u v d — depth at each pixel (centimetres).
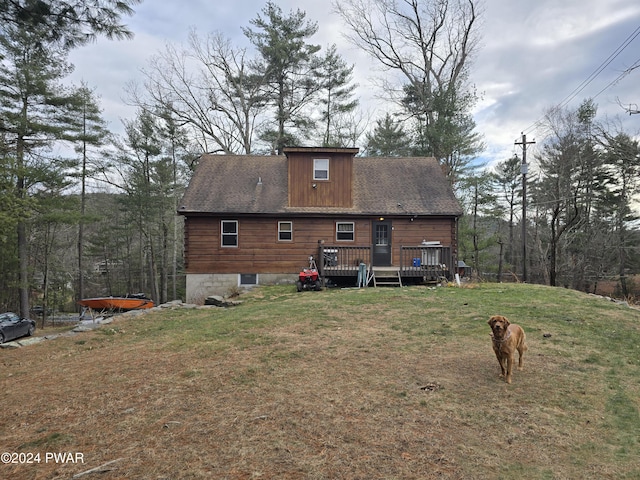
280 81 2827
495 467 316
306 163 1758
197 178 1828
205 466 316
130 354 688
